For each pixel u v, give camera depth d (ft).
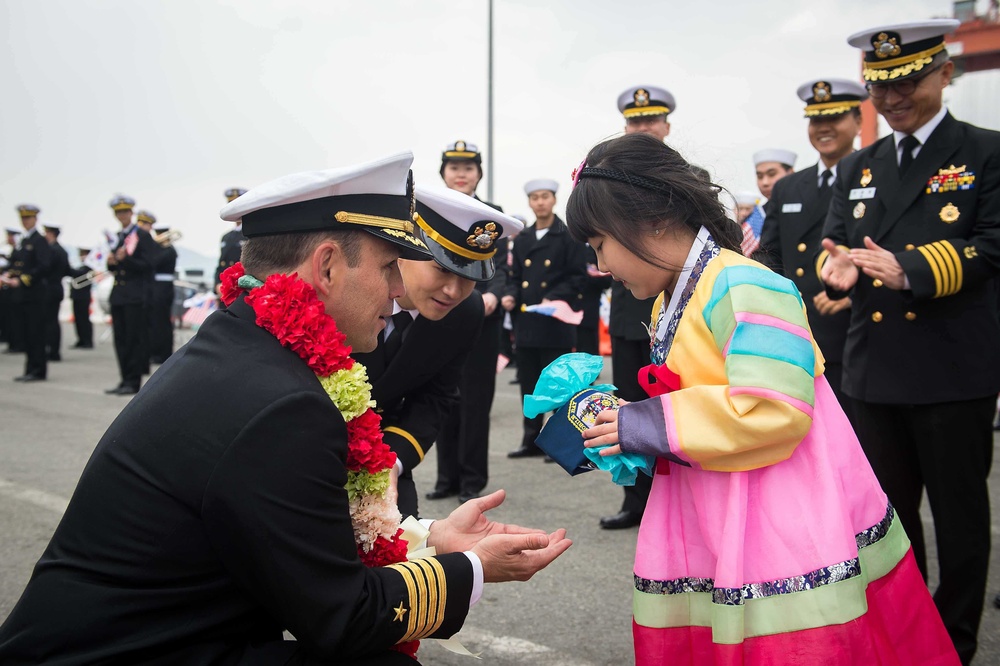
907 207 9.71
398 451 8.88
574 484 18.44
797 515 5.77
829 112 13.51
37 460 20.42
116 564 4.93
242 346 5.32
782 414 5.48
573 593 12.09
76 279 52.65
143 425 5.08
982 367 9.30
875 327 9.73
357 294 5.63
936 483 9.46
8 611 11.32
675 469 6.30
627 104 16.92
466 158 17.63
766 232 14.34
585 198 6.23
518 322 21.79
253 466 4.84
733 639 5.62
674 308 6.22
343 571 5.09
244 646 5.28
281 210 5.48
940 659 6.17
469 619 11.31
